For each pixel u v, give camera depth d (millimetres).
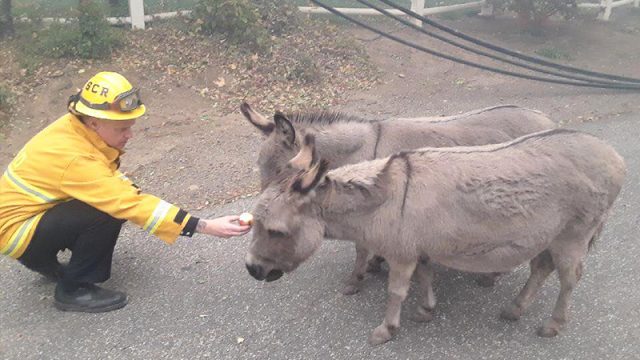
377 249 3631
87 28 8078
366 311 4098
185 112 7422
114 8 9344
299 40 9383
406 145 4355
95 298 4070
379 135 4379
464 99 8445
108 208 3645
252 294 4270
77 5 9180
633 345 3684
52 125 3803
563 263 3713
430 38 10602
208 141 6766
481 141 4492
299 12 10172
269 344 3768
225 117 7359
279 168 4105
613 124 7535
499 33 11500
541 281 3916
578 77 8945
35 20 8758
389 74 9148
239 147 6625
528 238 3545
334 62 9070
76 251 3912
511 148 3605
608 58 10461
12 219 3744
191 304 4156
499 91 8820
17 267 4559
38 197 3723
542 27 11633
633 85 8719
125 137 3844
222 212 5332
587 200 3551
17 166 3760
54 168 3639
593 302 4105
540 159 3535
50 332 3861
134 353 3688
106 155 3854
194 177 5984
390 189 3484
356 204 3469
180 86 7875
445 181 3479
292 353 3689
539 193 3479
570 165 3531
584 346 3705
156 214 3633
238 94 7906
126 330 3893
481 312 4082
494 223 3480
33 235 3787
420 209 3471
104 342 3779
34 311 4066
